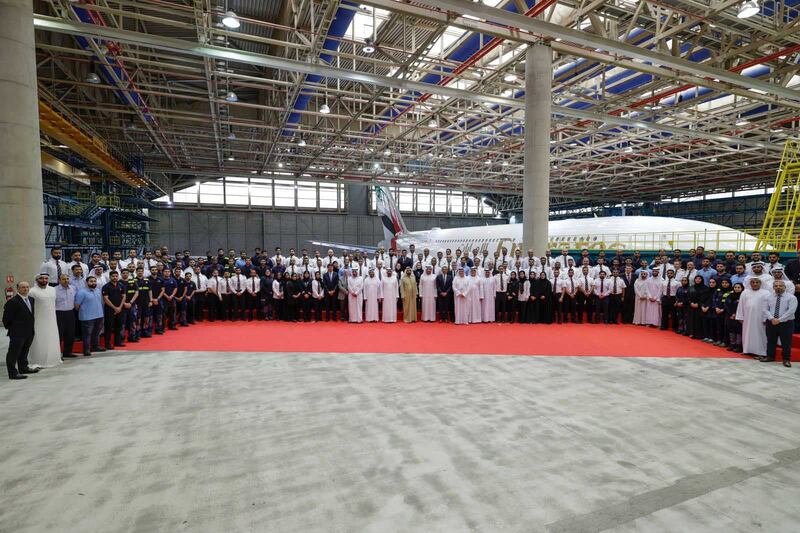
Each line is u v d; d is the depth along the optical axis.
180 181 39.00
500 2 12.95
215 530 3.34
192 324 12.75
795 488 3.99
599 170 31.61
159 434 5.07
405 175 34.81
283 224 42.31
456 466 4.35
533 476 4.16
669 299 11.69
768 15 13.52
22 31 10.02
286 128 22.25
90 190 28.02
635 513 3.58
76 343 9.26
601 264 13.41
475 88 17.70
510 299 13.01
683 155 29.62
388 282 13.09
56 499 3.75
